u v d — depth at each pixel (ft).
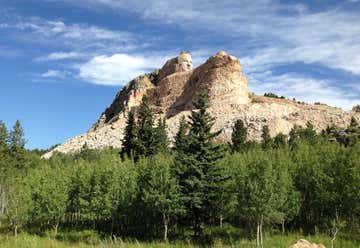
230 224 179.63
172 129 474.90
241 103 559.38
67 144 532.32
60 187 195.42
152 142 257.14
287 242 142.41
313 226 167.94
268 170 148.56
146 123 267.18
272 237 152.46
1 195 210.18
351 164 155.84
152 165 178.29
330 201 156.15
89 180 192.13
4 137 341.00
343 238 145.59
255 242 146.51
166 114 604.90
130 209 176.04
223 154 177.68
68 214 229.45
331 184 157.99
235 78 586.04
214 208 170.50
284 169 162.30
